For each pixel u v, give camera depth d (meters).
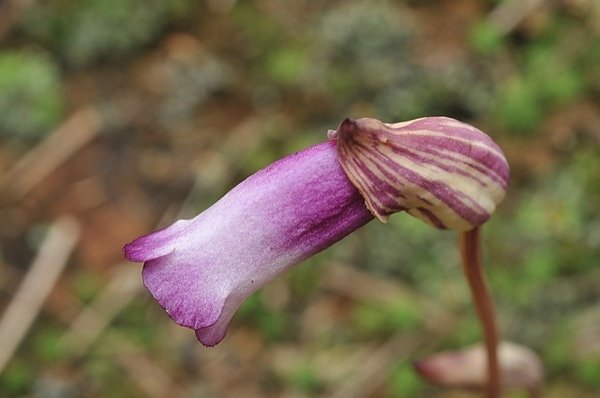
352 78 0.32
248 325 0.29
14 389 0.28
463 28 0.33
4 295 0.30
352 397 0.28
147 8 0.35
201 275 0.17
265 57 0.34
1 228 0.31
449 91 0.31
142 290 0.30
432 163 0.18
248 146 0.32
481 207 0.18
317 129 0.32
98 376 0.28
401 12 0.34
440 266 0.29
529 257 0.29
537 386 0.23
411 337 0.28
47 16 0.35
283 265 0.18
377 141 0.18
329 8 0.34
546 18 0.33
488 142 0.18
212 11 0.35
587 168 0.30
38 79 0.34
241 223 0.18
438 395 0.27
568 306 0.28
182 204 0.31
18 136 0.33
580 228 0.29
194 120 0.33
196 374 0.28
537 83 0.31
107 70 0.35
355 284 0.29
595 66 0.32
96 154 0.33
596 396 0.27
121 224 0.31
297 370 0.28
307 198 0.18
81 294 0.30
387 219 0.18
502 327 0.28
